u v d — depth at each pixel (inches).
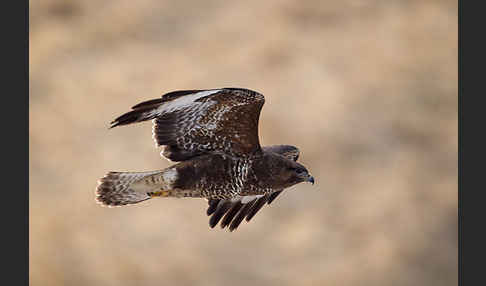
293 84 1128.8
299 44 1189.1
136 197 552.1
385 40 1210.6
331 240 973.2
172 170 540.4
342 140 1074.1
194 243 963.3
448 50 1213.1
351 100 1121.4
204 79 1156.5
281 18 1226.0
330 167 1043.9
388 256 965.2
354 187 1031.0
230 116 530.0
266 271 943.0
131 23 1277.1
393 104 1131.9
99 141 1091.9
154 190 546.3
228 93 510.6
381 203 1017.5
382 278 953.5
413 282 958.4
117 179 546.0
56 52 1238.3
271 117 1082.1
